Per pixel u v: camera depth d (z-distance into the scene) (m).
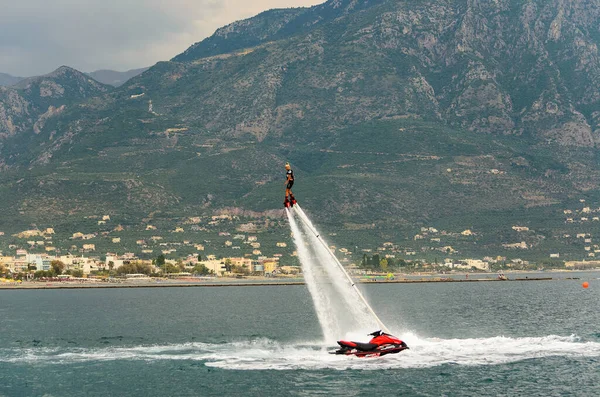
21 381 122.31
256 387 113.12
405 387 110.88
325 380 115.38
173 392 112.69
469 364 123.38
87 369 130.38
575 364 123.69
